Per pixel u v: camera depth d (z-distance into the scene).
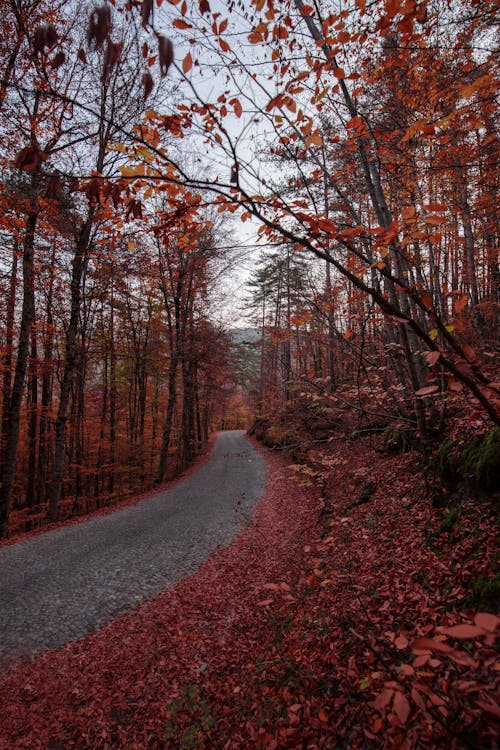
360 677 3.20
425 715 2.18
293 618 5.07
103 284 13.43
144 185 2.12
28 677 4.82
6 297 12.20
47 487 20.64
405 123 4.46
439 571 4.26
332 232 1.82
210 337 20.44
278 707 3.54
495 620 1.14
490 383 1.63
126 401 24.94
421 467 7.23
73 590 6.89
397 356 6.48
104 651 5.26
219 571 7.45
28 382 16.86
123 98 6.20
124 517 11.50
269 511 11.12
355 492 8.66
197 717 4.03
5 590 6.90
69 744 3.96
